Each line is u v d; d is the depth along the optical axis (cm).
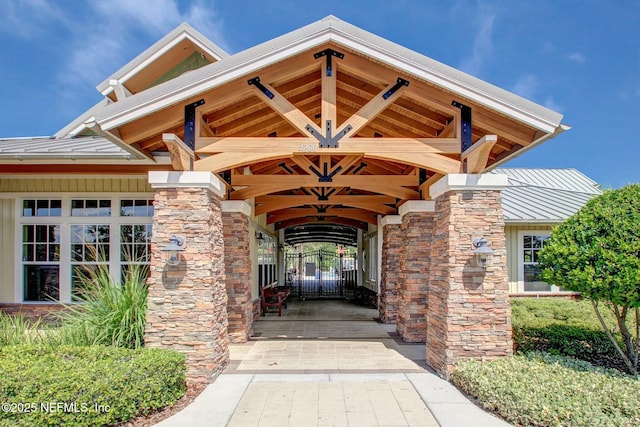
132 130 665
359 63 659
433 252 726
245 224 925
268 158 668
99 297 711
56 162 931
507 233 1341
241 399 563
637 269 551
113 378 477
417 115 764
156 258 647
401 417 507
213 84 632
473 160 635
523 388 511
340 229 2162
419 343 891
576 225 639
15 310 981
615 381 542
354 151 662
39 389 445
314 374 665
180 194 655
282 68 656
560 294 1319
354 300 1823
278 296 1334
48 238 998
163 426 481
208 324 637
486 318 642
